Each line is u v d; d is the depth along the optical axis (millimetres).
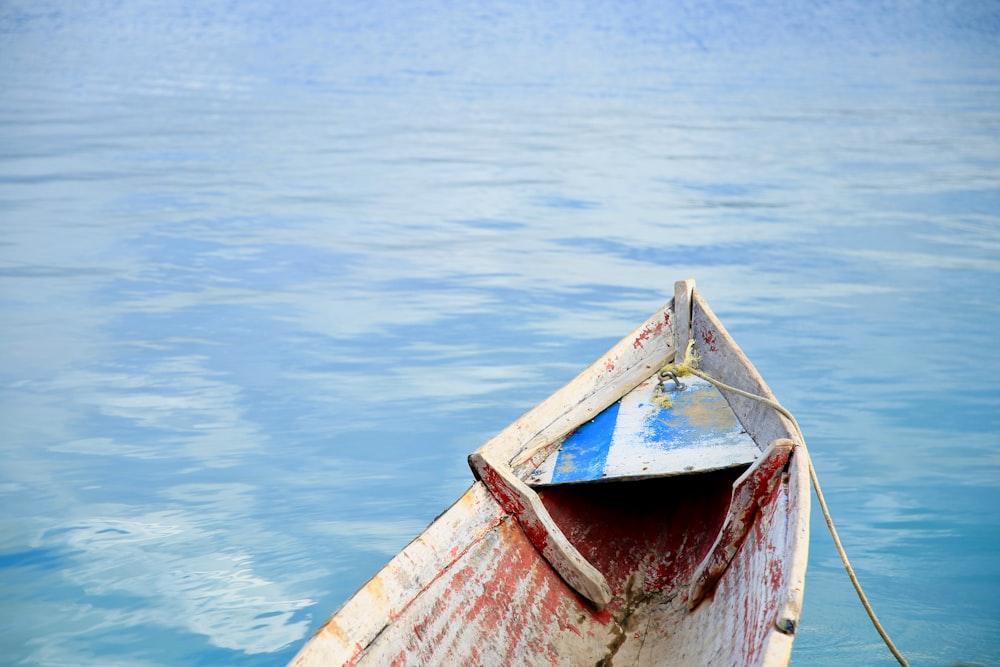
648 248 12508
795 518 3859
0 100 24859
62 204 14633
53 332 9578
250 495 6688
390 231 13375
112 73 30641
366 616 3818
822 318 9922
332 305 10445
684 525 5242
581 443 5211
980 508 6414
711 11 51719
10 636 5160
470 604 4270
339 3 54344
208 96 25875
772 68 32438
